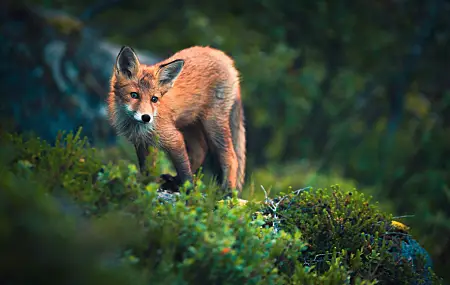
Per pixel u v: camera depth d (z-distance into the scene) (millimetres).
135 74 8555
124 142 13289
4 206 4863
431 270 7938
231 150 10117
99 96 18938
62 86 18484
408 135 21297
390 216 8461
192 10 23594
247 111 21906
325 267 7691
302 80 21500
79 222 5496
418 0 22812
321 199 8406
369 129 21859
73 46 19297
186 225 6121
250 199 8703
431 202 17203
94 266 4844
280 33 22375
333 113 22250
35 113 17875
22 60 18453
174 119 9234
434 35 22266
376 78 22703
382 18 23016
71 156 6852
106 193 6305
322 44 23109
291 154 22547
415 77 22500
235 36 22953
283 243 7137
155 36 25109
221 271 5898
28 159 6734
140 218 6086
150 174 6660
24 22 19094
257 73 21031
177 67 8734
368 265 7648
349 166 20891
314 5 22547
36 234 4738
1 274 4555
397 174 19000
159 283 5430
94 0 26031
